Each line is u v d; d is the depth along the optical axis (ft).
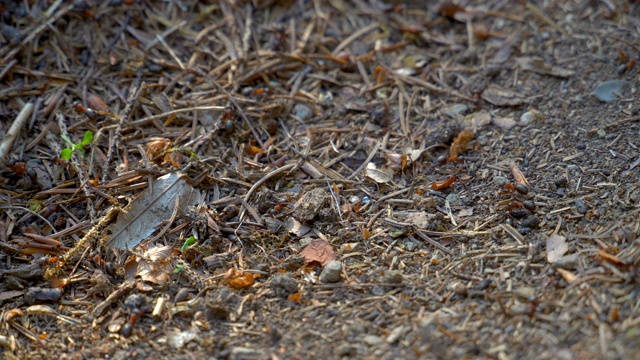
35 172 20.24
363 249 18.29
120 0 24.98
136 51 24.11
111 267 17.80
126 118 21.75
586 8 25.99
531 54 24.48
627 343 14.20
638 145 19.81
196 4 26.09
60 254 18.56
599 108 21.59
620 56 22.95
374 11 26.84
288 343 15.71
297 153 21.25
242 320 16.48
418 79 24.03
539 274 16.72
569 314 15.31
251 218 19.38
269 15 26.43
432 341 15.16
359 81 24.31
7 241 18.81
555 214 18.34
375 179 20.29
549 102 22.33
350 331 15.81
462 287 16.52
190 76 23.58
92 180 20.13
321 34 25.88
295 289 17.04
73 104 22.20
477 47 25.16
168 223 19.01
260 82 23.94
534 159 20.29
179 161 20.62
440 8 26.45
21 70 22.81
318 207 19.07
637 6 25.49
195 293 17.40
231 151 21.40
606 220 17.76
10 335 16.75
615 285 15.79
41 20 23.97
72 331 16.72
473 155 20.90
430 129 21.94
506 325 15.38
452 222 18.80
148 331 16.49
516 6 26.66
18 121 21.18
